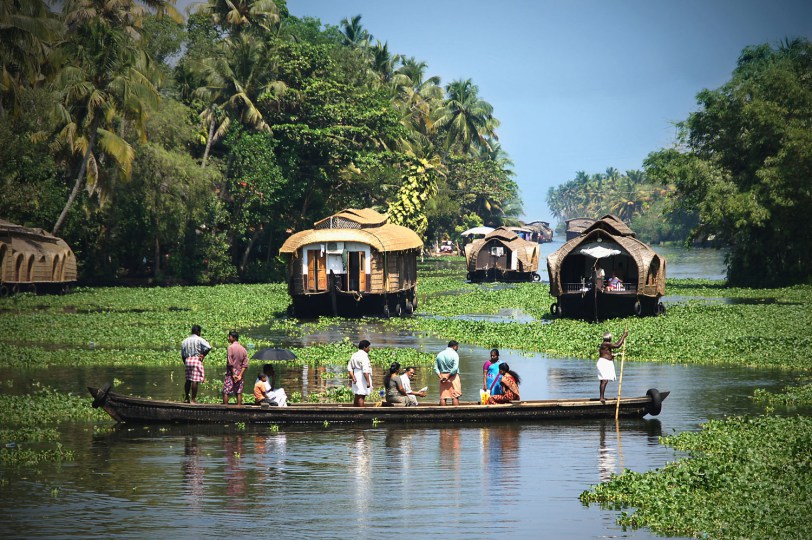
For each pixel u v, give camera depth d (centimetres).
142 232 16700
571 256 12044
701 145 16500
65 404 5488
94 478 3903
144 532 3172
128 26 14962
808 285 15275
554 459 4272
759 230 16000
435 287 17175
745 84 15638
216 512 3409
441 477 3941
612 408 5250
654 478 3722
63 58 14050
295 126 17575
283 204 18225
